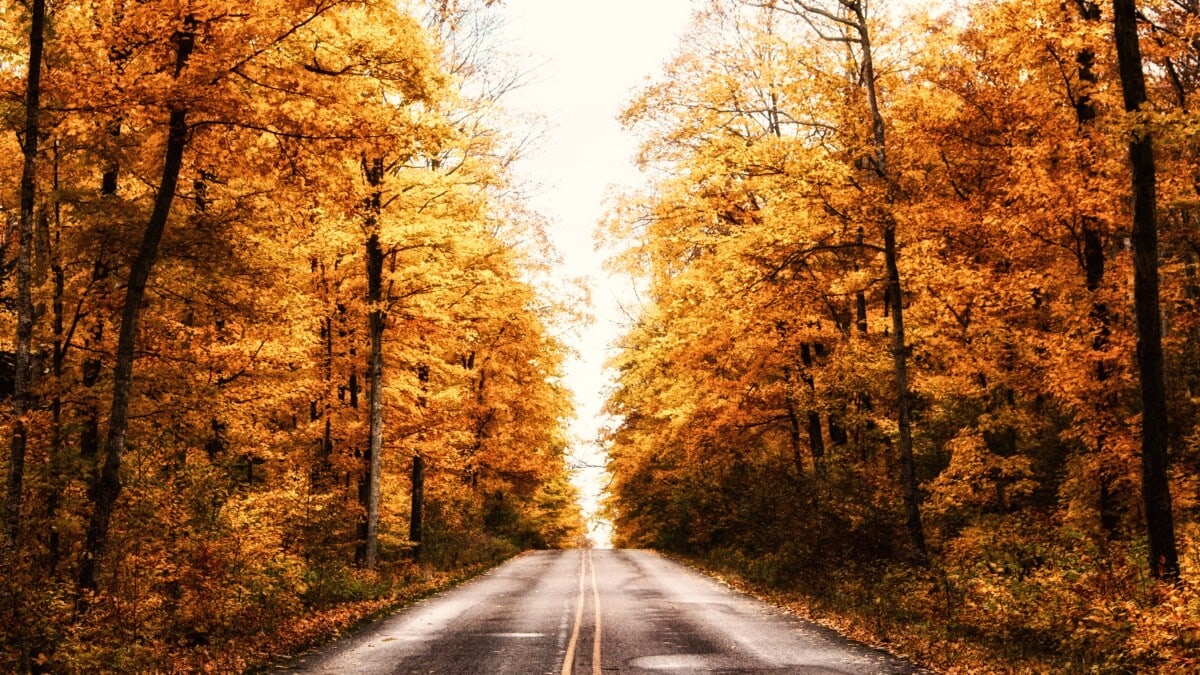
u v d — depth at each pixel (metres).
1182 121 9.76
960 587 13.67
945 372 18.59
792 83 17.28
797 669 10.12
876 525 18.20
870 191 16.78
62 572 11.29
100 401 12.44
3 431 9.62
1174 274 16.28
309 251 18.27
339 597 16.95
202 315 14.10
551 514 55.19
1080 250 14.95
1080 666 9.68
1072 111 15.09
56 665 9.16
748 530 25.91
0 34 11.24
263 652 11.20
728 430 25.80
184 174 13.43
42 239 12.56
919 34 17.33
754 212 20.73
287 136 11.38
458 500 32.22
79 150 12.03
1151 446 10.26
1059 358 13.93
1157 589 9.54
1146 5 12.43
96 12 10.90
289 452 19.77
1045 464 19.05
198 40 10.39
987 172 17.64
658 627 13.95
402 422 23.20
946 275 16.00
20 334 9.48
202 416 14.13
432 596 19.62
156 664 10.12
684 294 22.05
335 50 11.45
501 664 10.54
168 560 12.00
